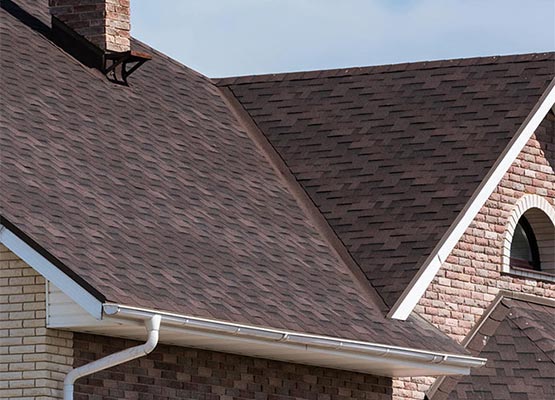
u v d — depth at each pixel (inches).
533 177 1904.5
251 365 1546.5
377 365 1610.5
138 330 1359.5
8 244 1301.7
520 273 1875.0
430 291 1765.5
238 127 1930.4
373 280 1691.7
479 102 1888.5
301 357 1550.2
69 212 1396.4
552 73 1894.7
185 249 1481.3
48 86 1648.6
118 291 1291.8
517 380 1723.7
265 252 1606.8
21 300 1339.8
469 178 1785.2
